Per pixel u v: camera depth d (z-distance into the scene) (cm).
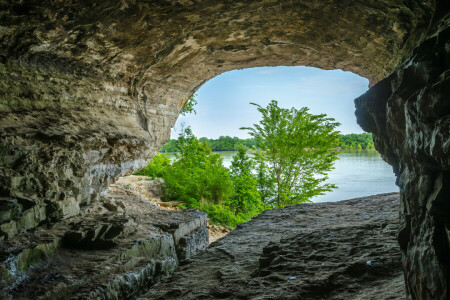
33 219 568
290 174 1340
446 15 243
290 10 636
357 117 232
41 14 516
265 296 315
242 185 1623
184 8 608
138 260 602
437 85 137
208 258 486
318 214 718
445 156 138
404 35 572
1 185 534
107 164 832
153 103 1073
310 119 1298
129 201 1009
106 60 762
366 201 789
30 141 598
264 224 674
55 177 628
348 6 581
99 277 502
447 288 144
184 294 359
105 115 846
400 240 197
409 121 168
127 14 589
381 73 809
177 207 1512
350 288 313
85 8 532
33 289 434
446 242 149
